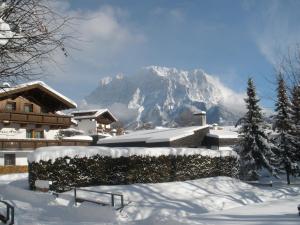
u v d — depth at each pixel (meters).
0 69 7.73
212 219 13.55
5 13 7.27
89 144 46.31
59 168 19.56
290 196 22.36
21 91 40.19
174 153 24.50
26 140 40.38
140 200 18.17
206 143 41.41
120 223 13.41
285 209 15.66
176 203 17.41
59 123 43.66
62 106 43.94
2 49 7.34
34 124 42.56
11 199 18.44
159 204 16.91
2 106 40.53
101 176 20.83
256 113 32.50
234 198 19.64
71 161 19.94
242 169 32.25
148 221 13.27
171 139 36.22
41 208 16.11
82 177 20.19
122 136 43.41
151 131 45.53
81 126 71.12
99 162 20.84
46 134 44.16
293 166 30.56
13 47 7.41
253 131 32.31
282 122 31.34
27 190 18.89
